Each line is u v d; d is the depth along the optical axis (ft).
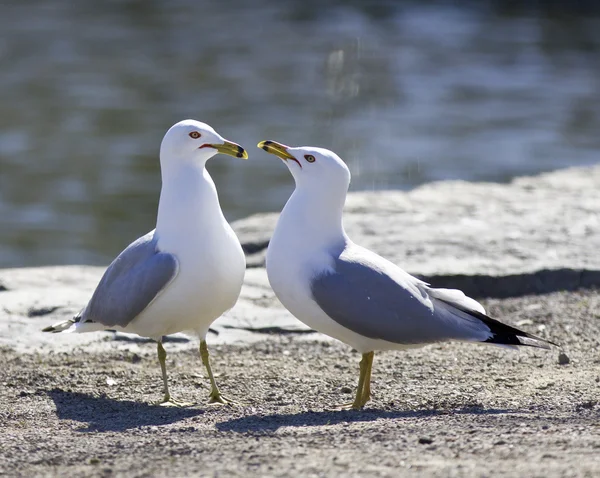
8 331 41.55
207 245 33.45
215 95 124.26
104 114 114.83
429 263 48.85
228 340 41.29
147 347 40.70
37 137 106.22
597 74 135.33
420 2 182.29
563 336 41.57
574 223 56.29
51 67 136.46
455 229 54.95
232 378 36.78
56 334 41.50
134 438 28.07
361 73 136.67
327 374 37.22
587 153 103.35
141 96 123.03
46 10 176.14
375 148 105.09
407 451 24.62
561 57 144.56
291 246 32.71
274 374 37.24
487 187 66.28
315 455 24.61
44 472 24.67
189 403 33.65
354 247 33.22
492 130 111.75
